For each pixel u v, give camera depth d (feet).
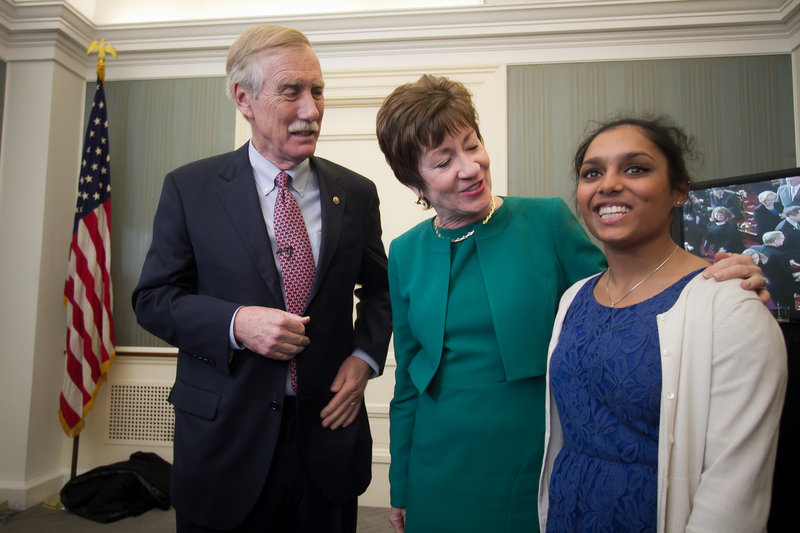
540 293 3.45
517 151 10.47
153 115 11.32
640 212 2.64
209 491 3.66
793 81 9.92
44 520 9.17
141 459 10.37
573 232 3.61
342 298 4.17
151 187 11.22
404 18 10.43
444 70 10.67
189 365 4.00
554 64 10.50
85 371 10.03
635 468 2.54
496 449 3.35
